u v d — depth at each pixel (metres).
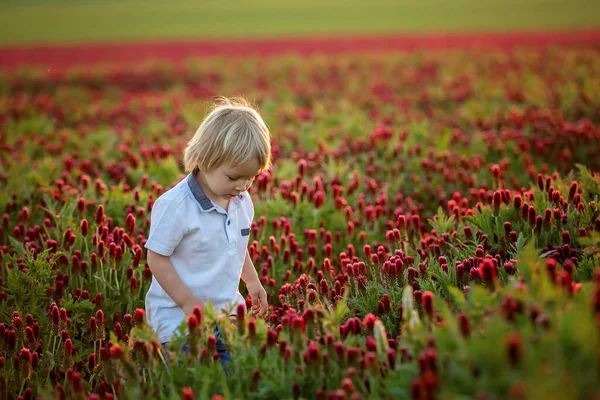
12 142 12.61
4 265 6.05
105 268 5.82
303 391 3.78
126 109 17.00
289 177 8.80
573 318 2.91
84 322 5.38
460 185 8.92
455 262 4.88
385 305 4.59
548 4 57.16
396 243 5.62
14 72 27.56
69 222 6.41
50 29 53.88
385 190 8.32
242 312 3.86
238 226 4.70
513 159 9.84
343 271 5.73
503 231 5.71
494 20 47.81
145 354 4.01
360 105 17.02
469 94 17.34
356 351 3.62
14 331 4.72
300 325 3.77
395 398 3.33
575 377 2.73
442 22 48.53
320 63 26.83
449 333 3.21
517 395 2.63
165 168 9.34
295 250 6.38
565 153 9.33
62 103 19.23
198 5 71.25
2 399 4.48
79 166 10.46
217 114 4.36
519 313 3.33
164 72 27.00
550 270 3.55
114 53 37.38
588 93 14.03
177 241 4.41
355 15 56.62
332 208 7.31
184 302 4.41
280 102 18.25
